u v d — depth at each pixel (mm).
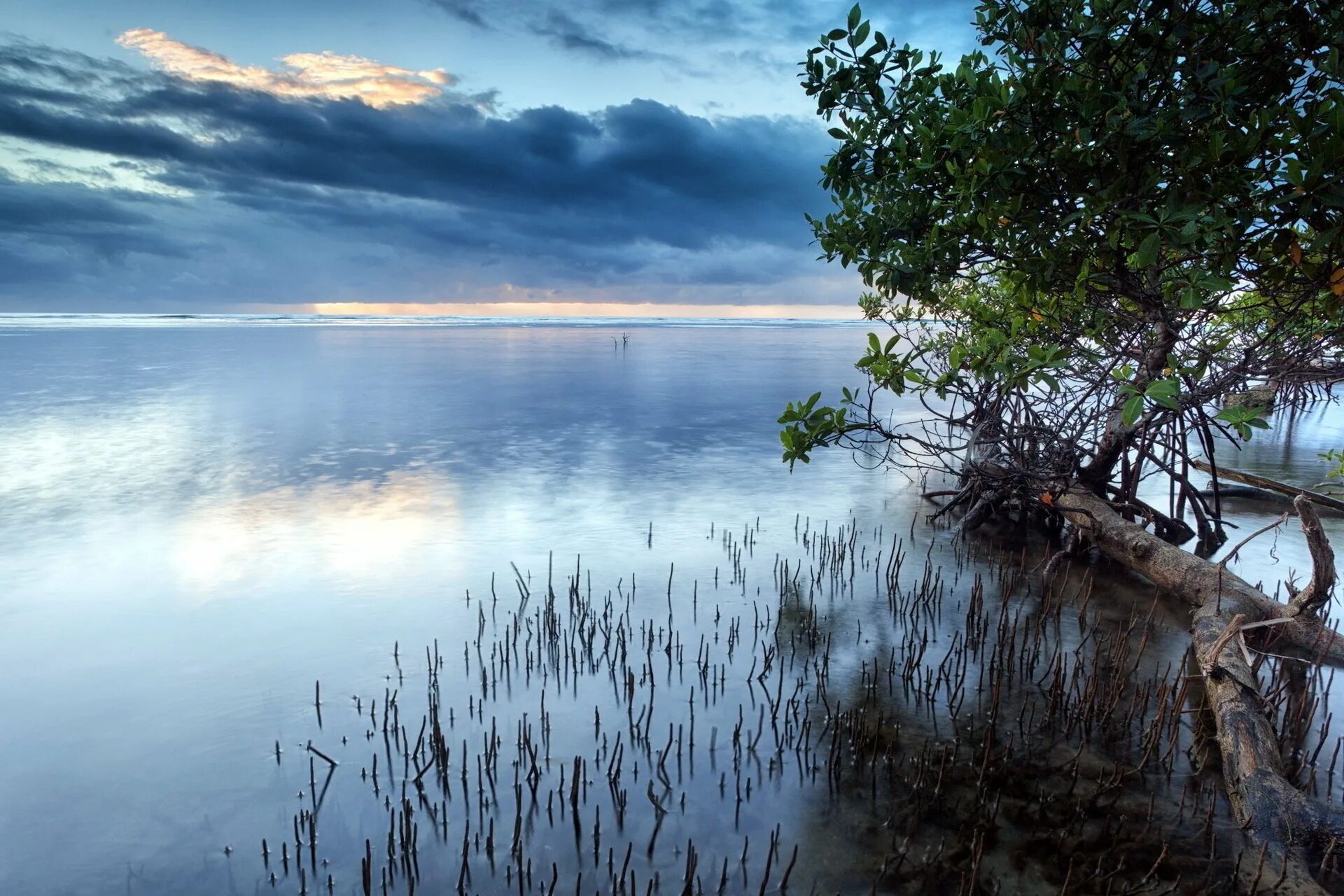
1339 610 6914
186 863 3816
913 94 6371
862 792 4375
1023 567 8070
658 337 67250
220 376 26234
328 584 7566
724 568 8195
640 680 5684
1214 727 5059
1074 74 5102
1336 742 4852
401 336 58750
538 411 19391
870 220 6605
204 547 8633
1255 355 6984
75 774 4504
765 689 5586
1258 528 9750
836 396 22094
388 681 5629
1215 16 4738
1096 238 5609
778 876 3729
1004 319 8570
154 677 5648
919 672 5871
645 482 12156
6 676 5648
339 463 13203
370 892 3611
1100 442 9062
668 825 4094
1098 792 4336
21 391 21438
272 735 4926
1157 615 7000
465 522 9766
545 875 3730
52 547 8547
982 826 4078
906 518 10320
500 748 4805
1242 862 3789
